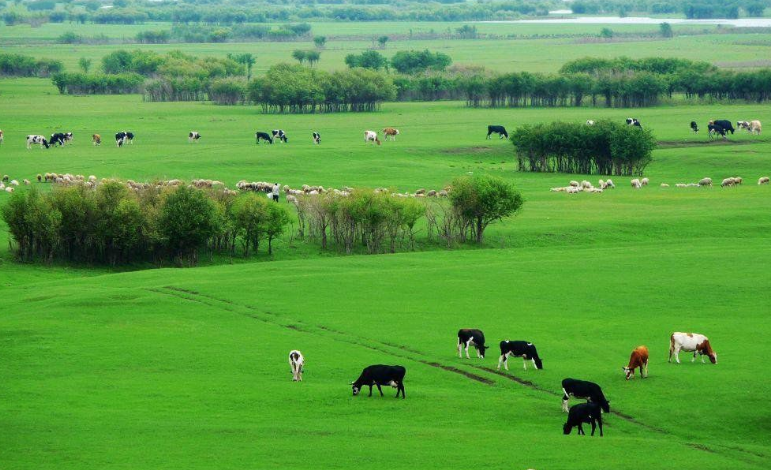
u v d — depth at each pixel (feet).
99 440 154.30
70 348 219.41
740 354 206.39
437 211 417.49
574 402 177.17
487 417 168.86
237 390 185.98
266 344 222.69
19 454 147.33
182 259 356.18
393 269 314.76
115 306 261.24
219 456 146.72
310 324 241.96
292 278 295.69
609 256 329.52
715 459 145.89
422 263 328.49
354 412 172.04
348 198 375.45
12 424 162.71
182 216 349.41
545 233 385.09
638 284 281.54
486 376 194.49
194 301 267.39
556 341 221.46
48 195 360.48
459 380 192.34
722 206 431.84
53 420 165.37
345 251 375.25
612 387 184.03
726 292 269.03
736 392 178.91
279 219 367.66
